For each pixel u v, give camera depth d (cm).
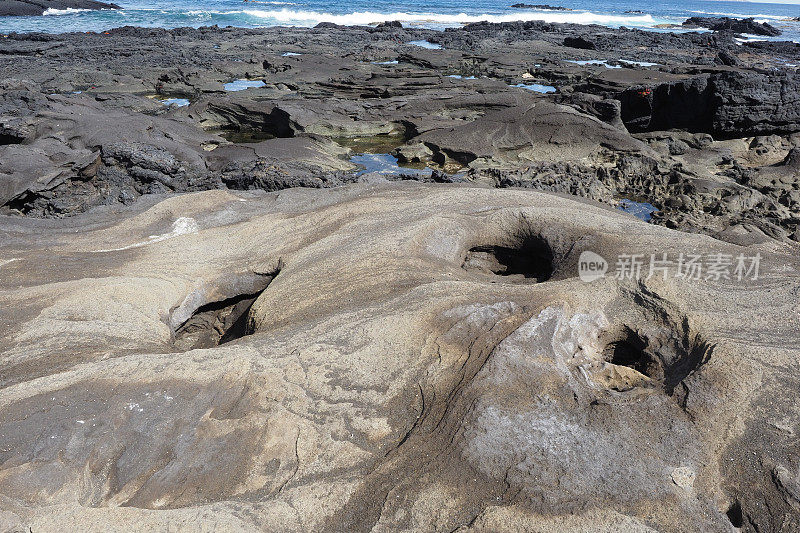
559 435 762
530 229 1408
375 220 1487
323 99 3447
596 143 2553
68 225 1590
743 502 699
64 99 2766
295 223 1549
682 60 5041
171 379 905
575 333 973
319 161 2484
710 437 765
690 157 2438
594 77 3784
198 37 5575
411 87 3688
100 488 755
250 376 911
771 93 2669
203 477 760
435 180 2178
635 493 693
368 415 840
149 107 3161
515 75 4394
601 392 859
